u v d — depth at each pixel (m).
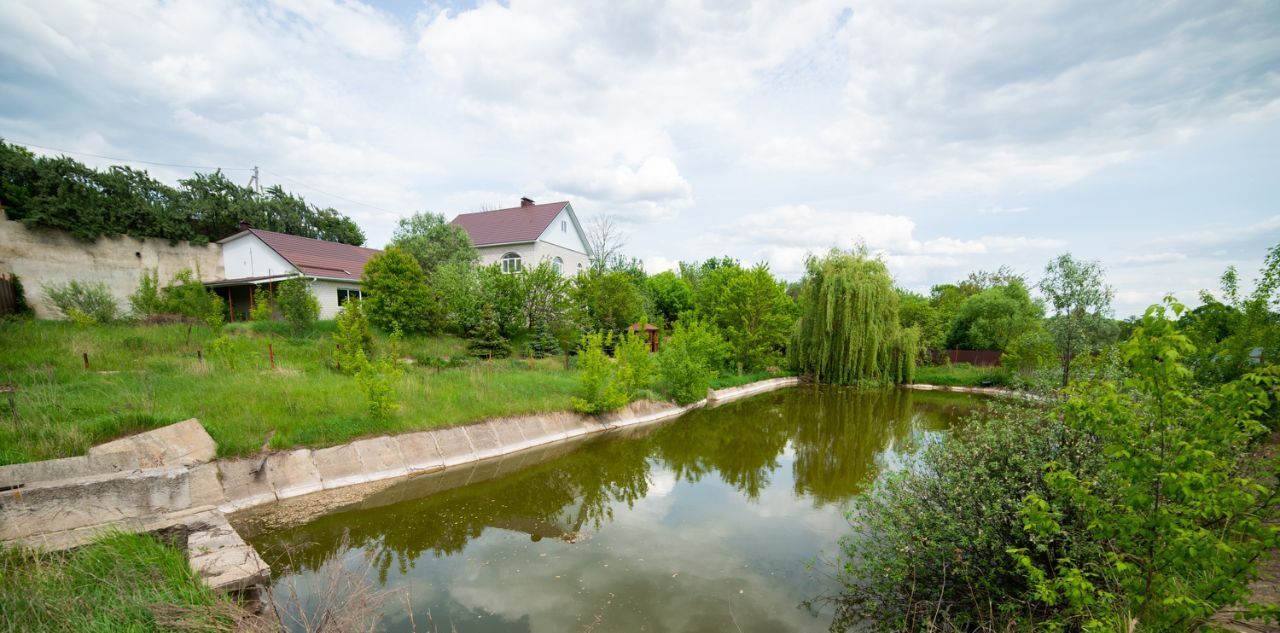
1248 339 8.11
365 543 7.34
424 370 14.73
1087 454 4.56
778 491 10.40
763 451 13.80
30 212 19.09
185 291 19.78
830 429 16.66
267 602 5.17
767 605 6.00
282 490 8.38
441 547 7.37
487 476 10.55
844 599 6.07
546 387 15.27
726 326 28.06
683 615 5.77
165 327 15.28
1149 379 3.04
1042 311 31.36
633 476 11.23
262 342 15.15
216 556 5.34
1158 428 3.05
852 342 24.81
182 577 4.82
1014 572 4.70
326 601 5.11
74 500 5.93
